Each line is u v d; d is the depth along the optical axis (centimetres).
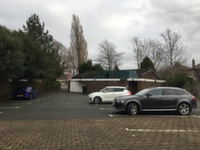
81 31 7362
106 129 1142
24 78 4088
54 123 1328
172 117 1564
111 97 2627
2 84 3588
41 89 5897
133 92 5056
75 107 2252
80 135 1015
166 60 5897
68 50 8181
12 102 2870
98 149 809
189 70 6662
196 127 1195
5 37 2572
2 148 826
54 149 812
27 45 3750
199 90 3850
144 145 855
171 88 1758
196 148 816
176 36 5738
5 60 2548
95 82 5525
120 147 830
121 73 5238
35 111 1953
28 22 5572
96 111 1930
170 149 805
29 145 862
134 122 1345
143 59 7094
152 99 1716
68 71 8206
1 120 1473
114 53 8088
